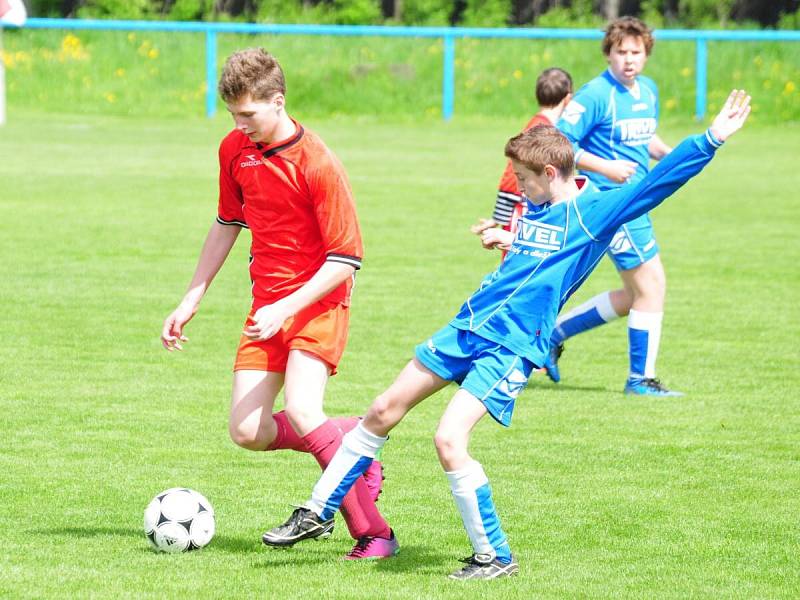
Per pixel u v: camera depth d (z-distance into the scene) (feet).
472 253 126.21
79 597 41.86
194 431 65.10
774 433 66.64
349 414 68.90
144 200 159.84
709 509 53.62
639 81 77.36
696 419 69.51
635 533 50.31
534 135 44.98
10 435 63.62
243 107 44.60
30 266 114.21
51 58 302.04
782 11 389.39
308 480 57.16
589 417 69.92
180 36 308.81
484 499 43.93
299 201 45.98
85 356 81.82
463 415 43.50
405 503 54.03
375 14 373.81
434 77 297.94
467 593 42.75
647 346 75.31
